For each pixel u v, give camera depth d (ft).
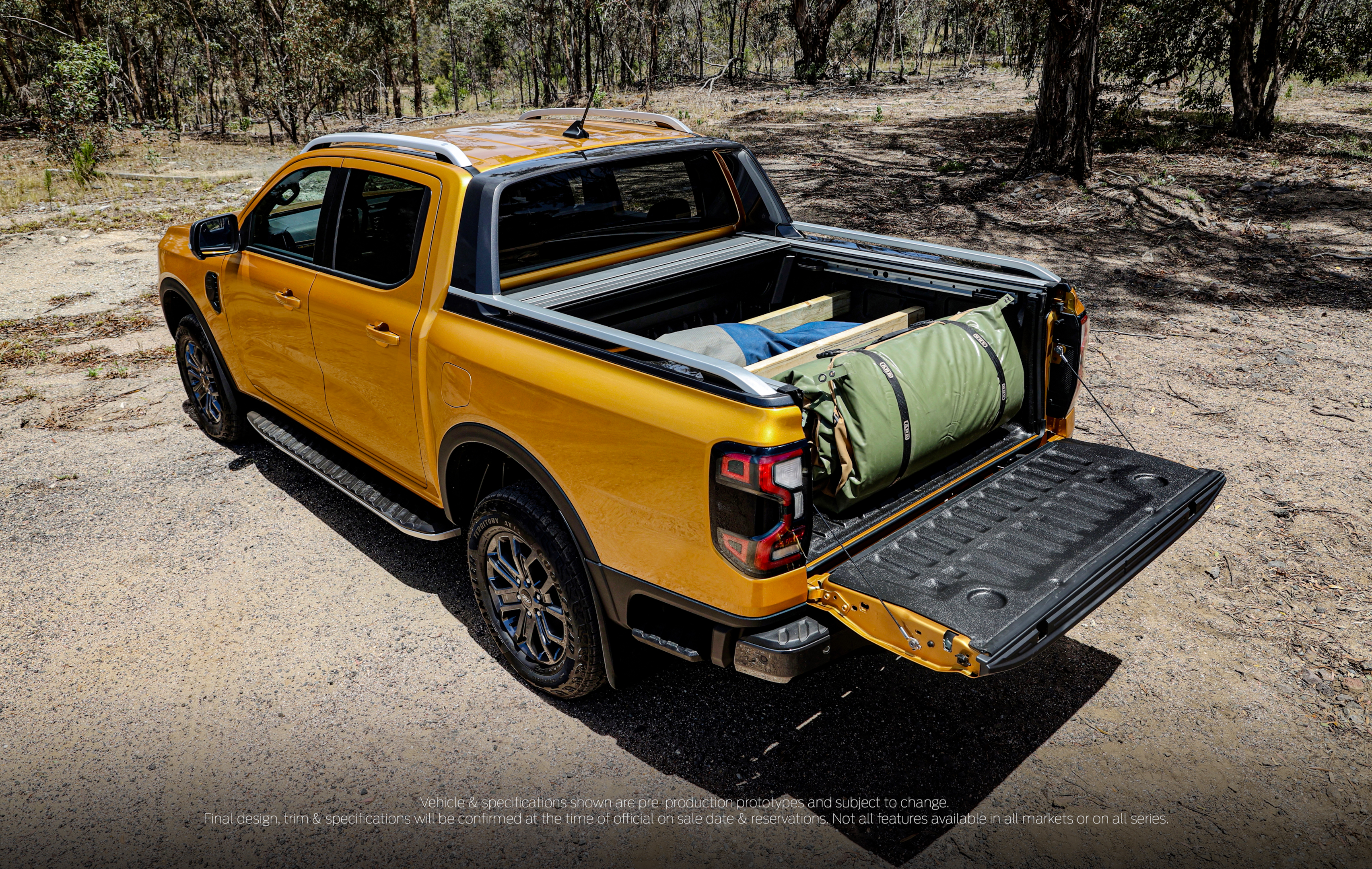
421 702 10.99
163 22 107.65
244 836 9.04
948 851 8.71
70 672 11.59
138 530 14.96
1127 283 27.76
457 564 14.06
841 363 8.96
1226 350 21.70
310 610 12.84
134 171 57.26
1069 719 10.50
